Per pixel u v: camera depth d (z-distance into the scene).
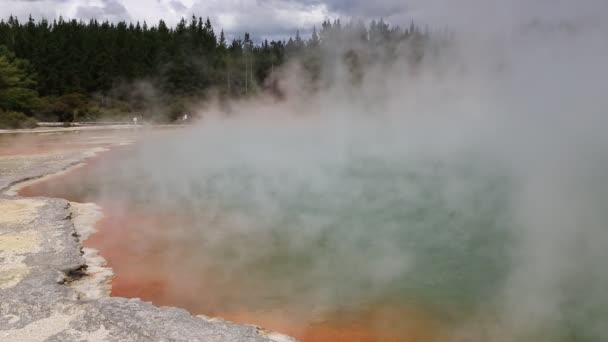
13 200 9.59
